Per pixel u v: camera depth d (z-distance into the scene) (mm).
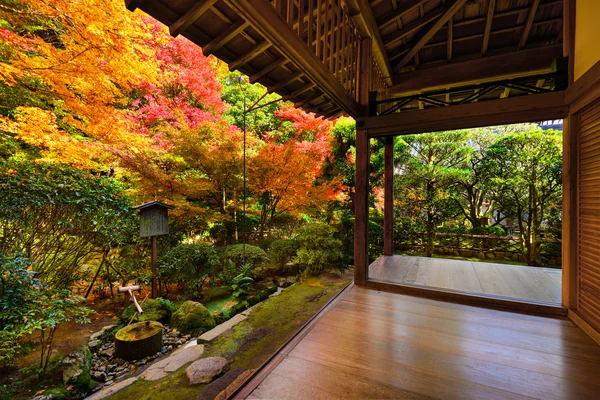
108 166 4754
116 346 2678
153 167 4961
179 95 6434
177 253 4168
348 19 2652
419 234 6766
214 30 1572
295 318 3422
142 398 2062
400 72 4328
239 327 3213
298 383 1408
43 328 2262
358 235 2934
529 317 2146
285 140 7715
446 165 6762
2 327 2148
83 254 3531
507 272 3283
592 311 1900
